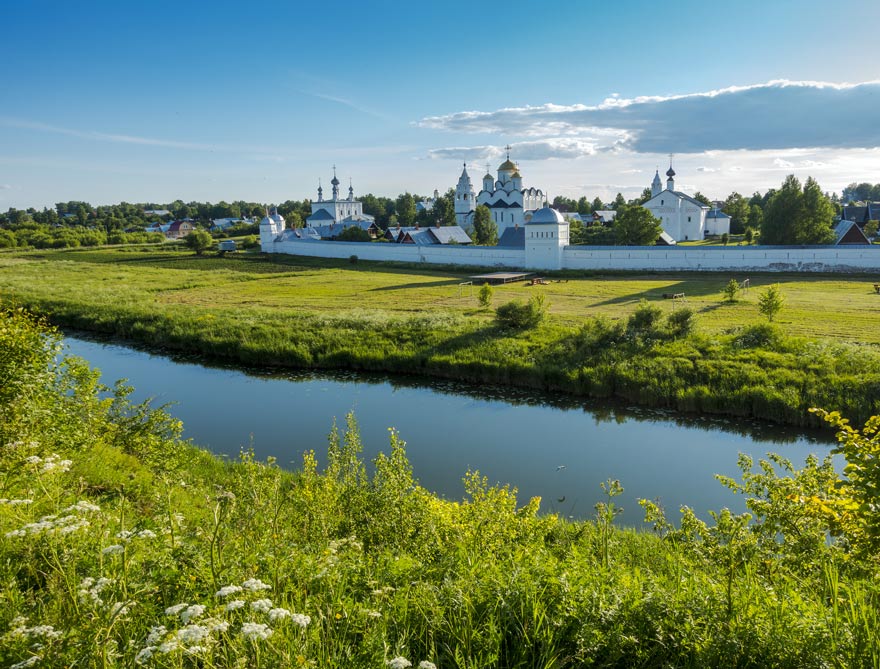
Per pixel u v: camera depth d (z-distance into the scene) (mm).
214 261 87438
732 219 127688
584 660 4801
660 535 10820
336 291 55531
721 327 33594
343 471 10906
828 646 4691
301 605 4969
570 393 26406
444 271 71688
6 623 4199
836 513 5883
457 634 4934
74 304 46812
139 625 4469
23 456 7539
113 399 14188
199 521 7234
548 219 67812
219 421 23188
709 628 5055
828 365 24453
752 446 20203
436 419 23297
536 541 8164
